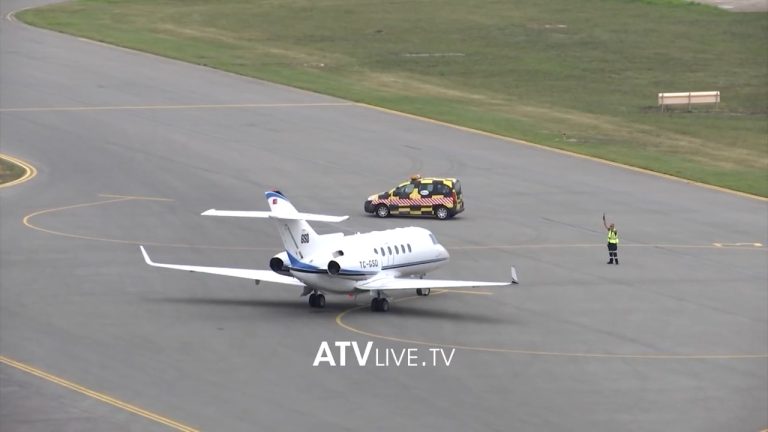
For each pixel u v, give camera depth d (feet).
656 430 593.83
